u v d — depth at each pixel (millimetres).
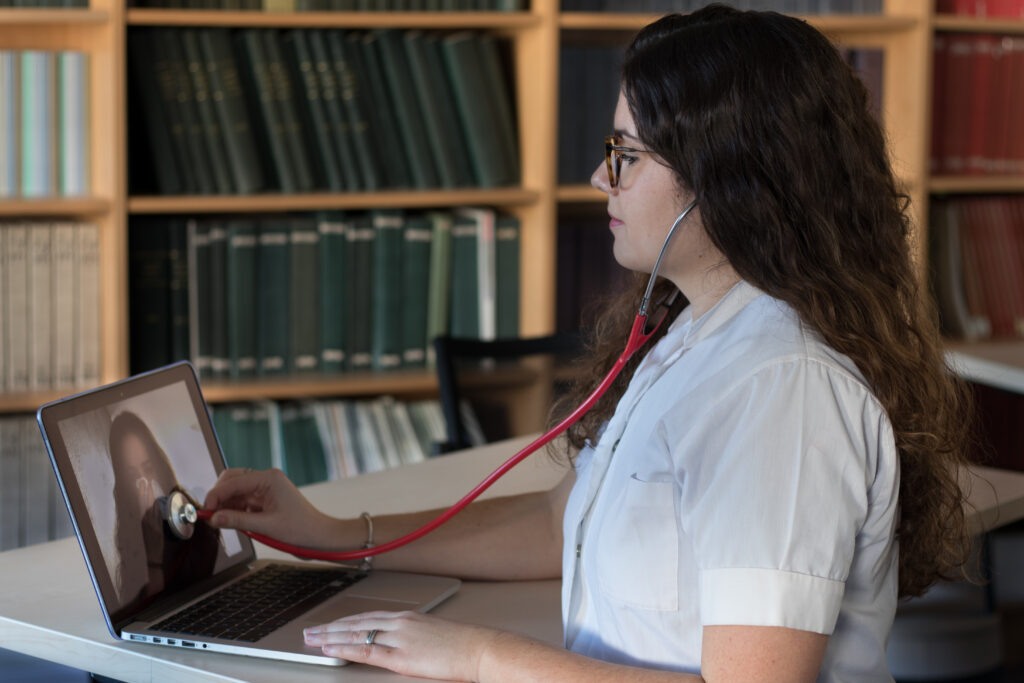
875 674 1198
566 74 3324
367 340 3312
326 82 3170
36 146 3014
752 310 1183
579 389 1604
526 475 2004
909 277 1221
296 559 1612
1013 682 2805
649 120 1176
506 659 1191
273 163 3160
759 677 1061
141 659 1291
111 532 1332
